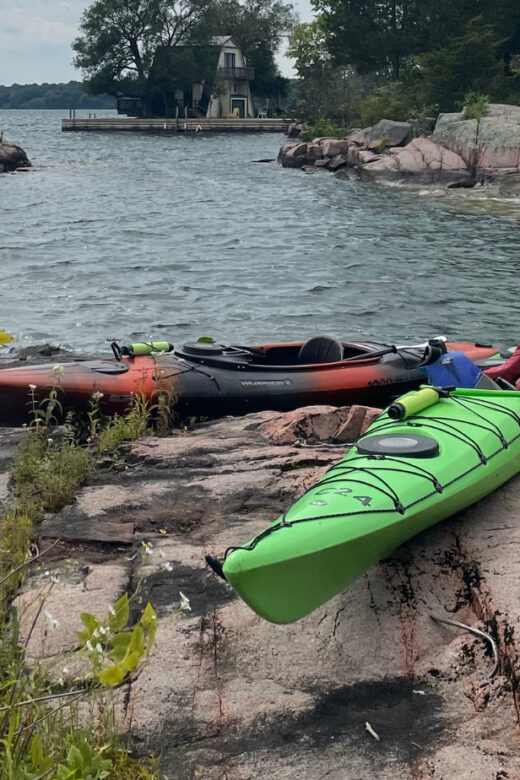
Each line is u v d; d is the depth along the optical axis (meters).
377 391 8.27
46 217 26.33
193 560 4.89
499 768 3.45
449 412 5.71
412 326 13.73
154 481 6.04
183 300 15.52
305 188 34.88
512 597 4.26
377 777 3.47
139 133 75.81
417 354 8.63
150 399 7.66
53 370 7.48
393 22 53.50
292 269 18.38
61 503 5.64
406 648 4.20
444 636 4.27
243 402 7.83
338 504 4.43
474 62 43.78
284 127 75.25
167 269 18.41
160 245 21.52
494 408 5.80
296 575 4.07
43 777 3.04
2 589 4.55
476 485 5.04
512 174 32.69
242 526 5.29
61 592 4.57
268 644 4.20
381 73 56.12
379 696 3.92
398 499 4.57
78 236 22.78
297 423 6.86
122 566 4.85
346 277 17.44
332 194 32.53
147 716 3.78
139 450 6.61
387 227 24.02
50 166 44.94
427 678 4.00
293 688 3.96
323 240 22.03
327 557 4.17
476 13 49.28
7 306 14.83
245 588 3.89
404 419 5.62
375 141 40.50
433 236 22.39
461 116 36.44
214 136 70.94
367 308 14.89
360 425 6.91
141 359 8.06
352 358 8.34
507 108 36.62
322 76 61.56
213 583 4.68
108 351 12.27
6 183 36.69
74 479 5.95
